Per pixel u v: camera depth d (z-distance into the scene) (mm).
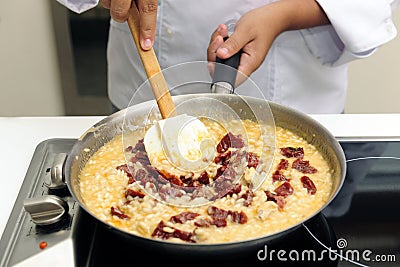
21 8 1853
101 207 859
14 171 1001
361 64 1896
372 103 1976
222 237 780
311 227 835
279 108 1047
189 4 1249
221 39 1093
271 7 1143
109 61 1448
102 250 809
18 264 774
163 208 834
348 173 972
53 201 835
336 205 889
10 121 1153
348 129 1123
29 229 833
